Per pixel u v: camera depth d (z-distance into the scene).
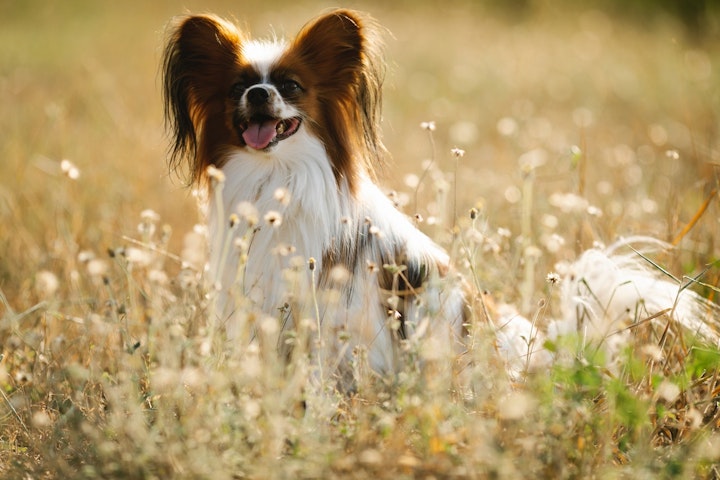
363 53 6.22
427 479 4.19
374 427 4.56
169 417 4.62
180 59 6.27
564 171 10.40
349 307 5.67
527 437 4.38
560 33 20.48
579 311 6.08
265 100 5.78
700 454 4.56
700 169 9.38
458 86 15.89
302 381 4.82
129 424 4.48
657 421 4.86
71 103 13.69
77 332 6.57
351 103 6.25
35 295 7.03
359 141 6.30
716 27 16.58
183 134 6.41
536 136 11.88
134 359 4.90
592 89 15.47
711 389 5.06
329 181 5.91
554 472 4.31
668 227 7.41
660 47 18.19
